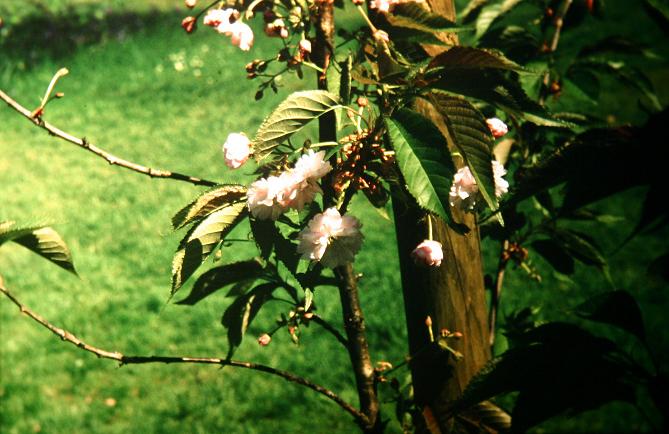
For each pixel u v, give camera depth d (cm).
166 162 529
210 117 596
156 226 445
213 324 349
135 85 662
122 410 302
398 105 90
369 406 107
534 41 136
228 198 94
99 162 533
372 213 429
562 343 82
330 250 91
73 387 314
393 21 100
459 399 84
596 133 74
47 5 775
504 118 127
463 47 85
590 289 354
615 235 402
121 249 423
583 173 74
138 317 357
